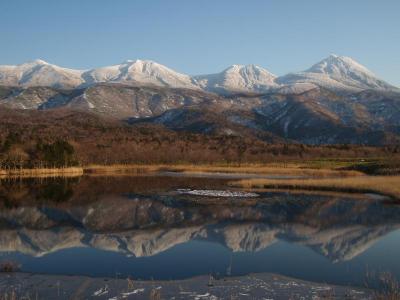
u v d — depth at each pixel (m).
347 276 22.42
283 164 136.75
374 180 73.31
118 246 30.03
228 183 80.19
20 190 69.75
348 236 33.22
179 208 48.34
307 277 22.25
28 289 19.59
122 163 154.12
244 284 20.50
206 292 19.27
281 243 30.80
